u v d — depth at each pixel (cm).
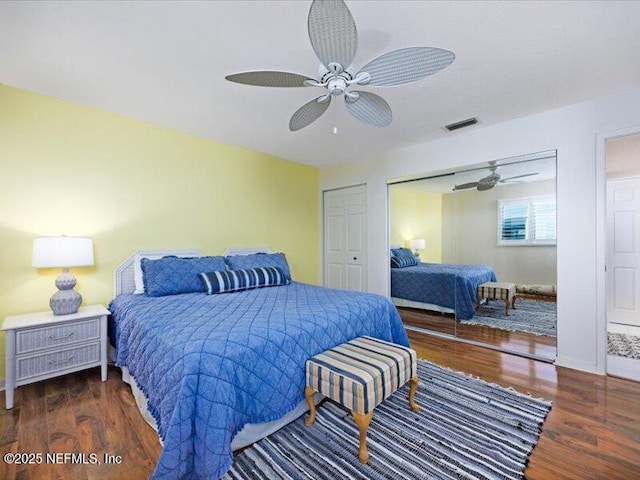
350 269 439
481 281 322
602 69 199
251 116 275
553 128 261
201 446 122
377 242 404
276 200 416
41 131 237
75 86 222
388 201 394
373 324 226
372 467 141
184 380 125
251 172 385
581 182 248
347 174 439
